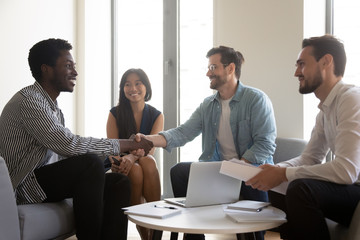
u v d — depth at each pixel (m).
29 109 2.24
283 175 2.07
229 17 3.79
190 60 4.39
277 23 3.61
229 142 3.01
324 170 1.99
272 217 1.89
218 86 2.99
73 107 4.44
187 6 4.39
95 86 4.56
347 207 1.98
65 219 2.19
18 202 2.23
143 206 2.14
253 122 2.89
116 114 3.33
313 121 3.62
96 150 2.41
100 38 4.60
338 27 3.77
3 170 1.87
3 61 3.58
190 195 2.14
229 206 2.07
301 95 3.51
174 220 1.88
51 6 4.10
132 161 2.77
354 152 1.97
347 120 2.02
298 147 3.19
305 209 1.92
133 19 4.69
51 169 2.23
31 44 3.86
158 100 4.60
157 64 4.60
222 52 2.99
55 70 2.44
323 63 2.24
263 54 3.66
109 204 2.32
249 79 3.72
